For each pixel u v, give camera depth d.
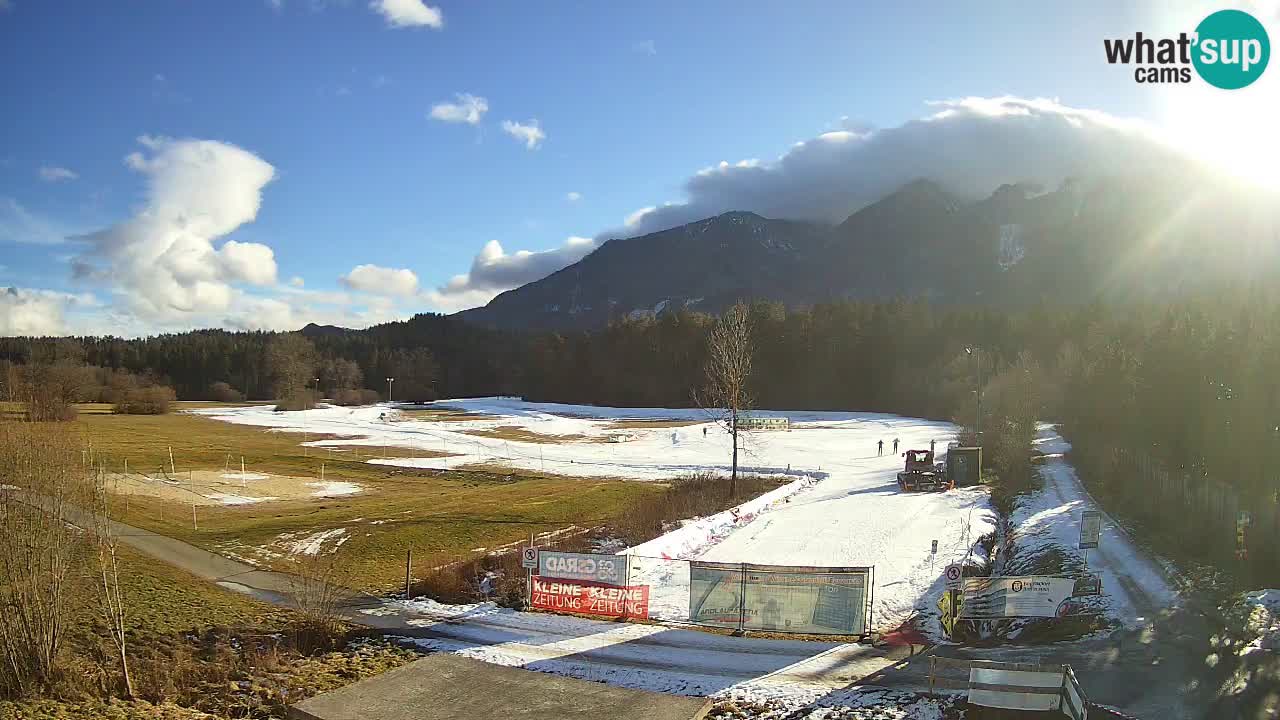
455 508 45.53
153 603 25.77
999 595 21.36
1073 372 77.38
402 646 22.08
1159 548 30.23
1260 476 36.59
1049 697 15.52
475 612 25.23
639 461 72.31
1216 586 24.61
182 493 51.75
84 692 18.72
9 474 19.47
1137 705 15.77
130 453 69.12
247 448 78.62
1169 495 37.81
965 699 16.91
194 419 117.50
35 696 18.30
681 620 23.91
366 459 73.12
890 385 131.88
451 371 197.12
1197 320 65.12
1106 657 18.80
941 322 137.38
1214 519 31.95
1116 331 97.25
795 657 20.27
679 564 30.86
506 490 54.53
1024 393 68.62
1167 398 47.47
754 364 141.50
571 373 169.12
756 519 41.44
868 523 39.25
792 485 53.66
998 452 57.62
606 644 21.66
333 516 43.25
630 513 41.59
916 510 43.00
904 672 18.89
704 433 89.75
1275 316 57.53
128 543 34.50
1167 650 19.08
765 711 16.72
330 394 177.38
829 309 150.12
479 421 118.62
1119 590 24.92
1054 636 21.48
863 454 75.25
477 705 17.00
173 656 21.47
